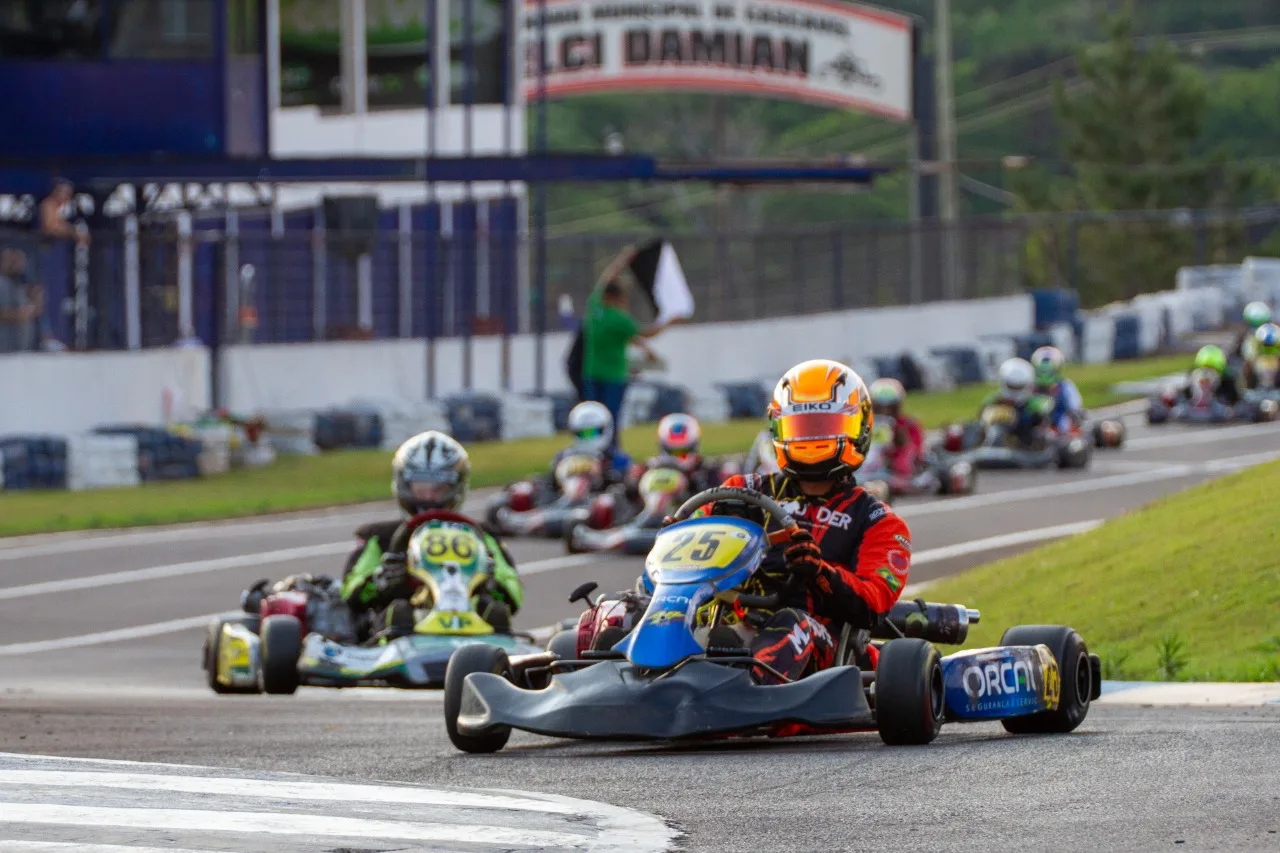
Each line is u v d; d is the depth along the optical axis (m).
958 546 68.12
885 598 28.84
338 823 20.86
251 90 104.62
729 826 20.77
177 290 110.06
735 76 173.38
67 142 100.69
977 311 151.38
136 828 20.53
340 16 134.25
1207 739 26.95
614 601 28.30
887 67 173.62
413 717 37.38
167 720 36.12
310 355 106.81
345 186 132.12
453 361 115.81
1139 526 51.88
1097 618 44.34
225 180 99.81
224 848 19.52
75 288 101.50
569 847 19.58
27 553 70.12
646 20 173.62
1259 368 114.06
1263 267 182.75
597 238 124.19
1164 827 20.08
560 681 26.95
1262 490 51.09
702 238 132.50
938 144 189.88
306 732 33.47
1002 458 92.31
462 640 40.84
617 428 87.88
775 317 143.12
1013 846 19.36
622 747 28.73
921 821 20.83
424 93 139.25
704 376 127.56
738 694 25.83
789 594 28.62
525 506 75.25
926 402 126.38
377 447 104.12
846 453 29.36
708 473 71.31
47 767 24.98
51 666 50.47
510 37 145.88
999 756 25.59
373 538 44.19
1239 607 42.41
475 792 23.06
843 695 26.05
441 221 142.75
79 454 87.75
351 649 40.75
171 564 67.69
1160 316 164.25
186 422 97.12
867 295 152.25
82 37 100.38
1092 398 125.38
